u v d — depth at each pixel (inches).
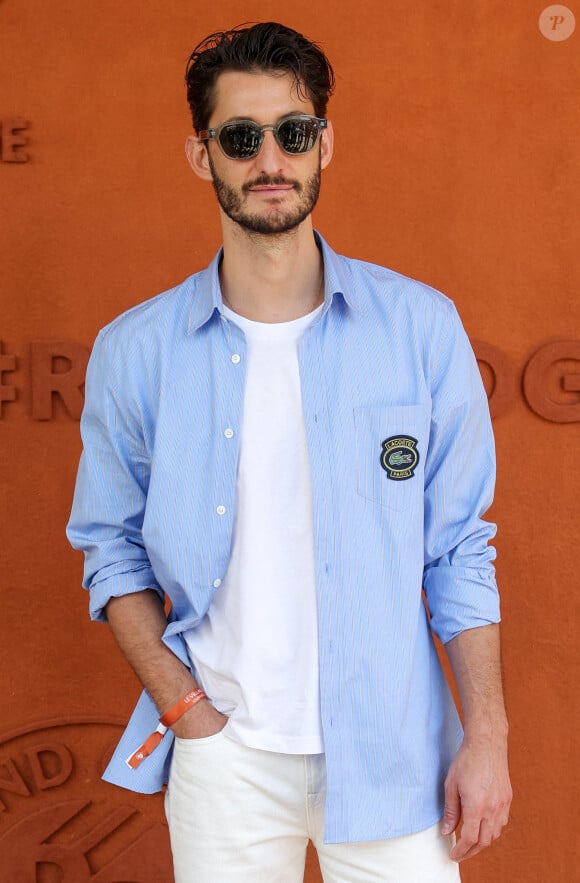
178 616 84.5
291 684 78.0
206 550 79.2
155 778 85.7
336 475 77.6
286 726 78.1
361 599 77.4
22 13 121.4
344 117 122.0
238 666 78.5
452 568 80.7
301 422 79.0
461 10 121.3
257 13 121.4
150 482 80.7
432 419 79.7
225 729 80.0
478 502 81.5
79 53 121.7
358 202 122.5
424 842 78.8
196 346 81.0
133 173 122.4
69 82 121.8
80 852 126.0
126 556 85.0
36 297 123.0
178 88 122.1
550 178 122.0
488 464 82.6
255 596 78.3
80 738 126.0
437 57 121.5
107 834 126.5
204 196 122.8
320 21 121.4
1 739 124.8
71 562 124.6
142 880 126.9
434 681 81.2
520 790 124.1
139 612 83.9
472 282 122.6
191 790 81.4
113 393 82.1
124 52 121.7
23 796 126.4
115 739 126.0
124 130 122.2
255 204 77.3
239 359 79.8
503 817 76.2
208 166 82.5
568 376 122.1
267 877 82.6
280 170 76.9
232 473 78.7
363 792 77.5
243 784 79.9
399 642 78.0
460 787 75.8
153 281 123.0
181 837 83.0
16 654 124.9
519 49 121.4
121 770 86.1
